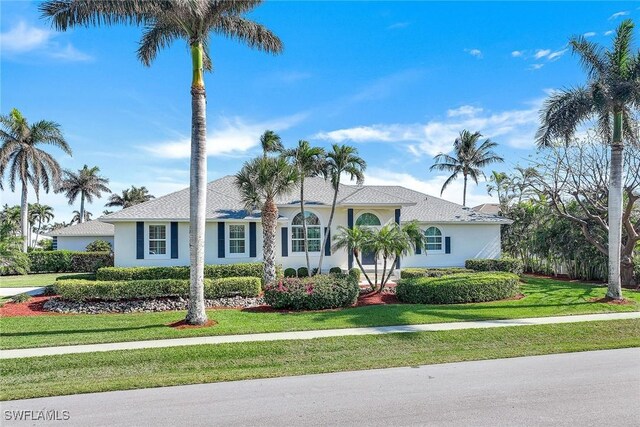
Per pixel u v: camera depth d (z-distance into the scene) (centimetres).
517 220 3030
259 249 2094
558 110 1622
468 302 1565
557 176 2239
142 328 1148
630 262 2053
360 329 1134
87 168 5844
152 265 1978
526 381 738
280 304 1432
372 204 2148
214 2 1155
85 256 3353
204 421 571
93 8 1112
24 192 3597
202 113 1221
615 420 562
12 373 808
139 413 604
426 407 616
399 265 2217
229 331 1097
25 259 1934
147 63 1416
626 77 1542
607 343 1025
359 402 641
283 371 816
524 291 1836
